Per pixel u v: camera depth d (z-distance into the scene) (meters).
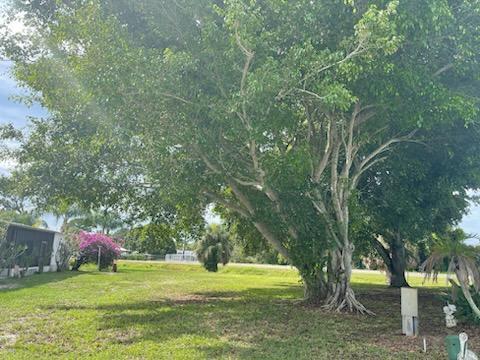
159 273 33.12
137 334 9.11
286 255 14.76
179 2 10.64
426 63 10.68
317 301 14.10
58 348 7.74
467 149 13.52
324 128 13.93
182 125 10.82
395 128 13.68
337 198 13.22
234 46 9.26
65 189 15.29
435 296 18.02
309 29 9.99
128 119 10.73
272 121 10.13
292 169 11.41
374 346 8.26
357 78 9.95
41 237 30.36
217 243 39.09
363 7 9.53
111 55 9.74
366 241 18.34
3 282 20.80
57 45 12.01
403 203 16.38
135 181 15.88
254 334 9.28
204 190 14.43
